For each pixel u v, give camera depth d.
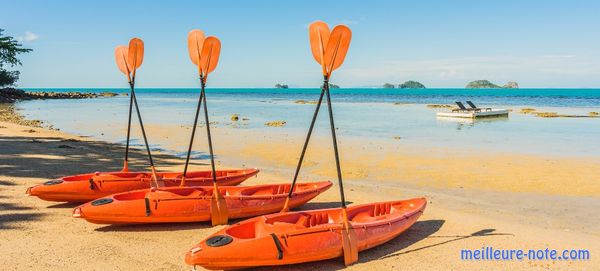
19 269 6.32
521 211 10.14
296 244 6.41
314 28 6.93
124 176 9.94
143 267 6.52
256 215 8.84
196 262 5.90
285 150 19.09
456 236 8.28
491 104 65.56
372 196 11.28
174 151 18.95
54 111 46.09
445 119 36.53
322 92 7.19
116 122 33.50
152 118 37.84
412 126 30.30
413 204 8.66
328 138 23.30
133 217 7.94
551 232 8.63
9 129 23.84
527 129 27.92
